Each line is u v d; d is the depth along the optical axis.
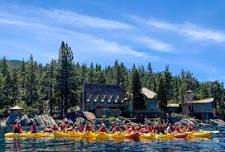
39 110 125.81
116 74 165.62
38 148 44.22
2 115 116.75
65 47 119.75
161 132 58.59
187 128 61.69
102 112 122.25
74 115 115.00
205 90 156.12
